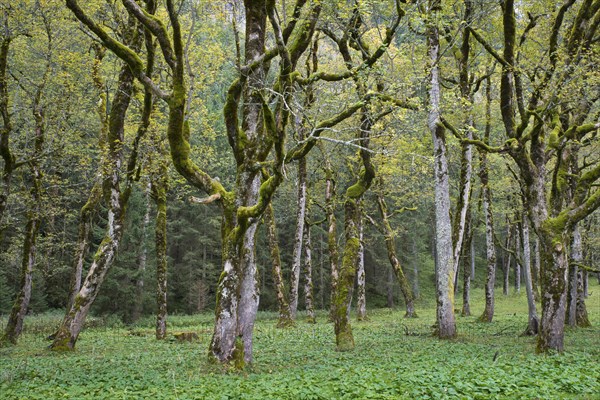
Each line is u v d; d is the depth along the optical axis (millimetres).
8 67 16938
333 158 27266
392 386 8805
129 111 20203
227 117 12047
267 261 45969
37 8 16047
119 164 16531
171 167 20812
